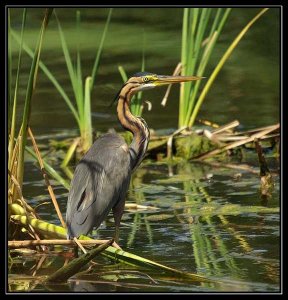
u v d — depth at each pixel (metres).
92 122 19.64
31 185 15.48
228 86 22.27
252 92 21.56
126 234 12.48
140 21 31.25
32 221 11.77
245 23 29.62
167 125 18.92
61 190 15.12
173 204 13.91
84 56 25.84
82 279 10.42
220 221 12.85
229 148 16.84
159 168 16.67
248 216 13.05
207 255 11.22
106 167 11.90
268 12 30.61
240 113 19.56
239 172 15.95
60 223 12.88
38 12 31.19
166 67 23.31
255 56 25.25
